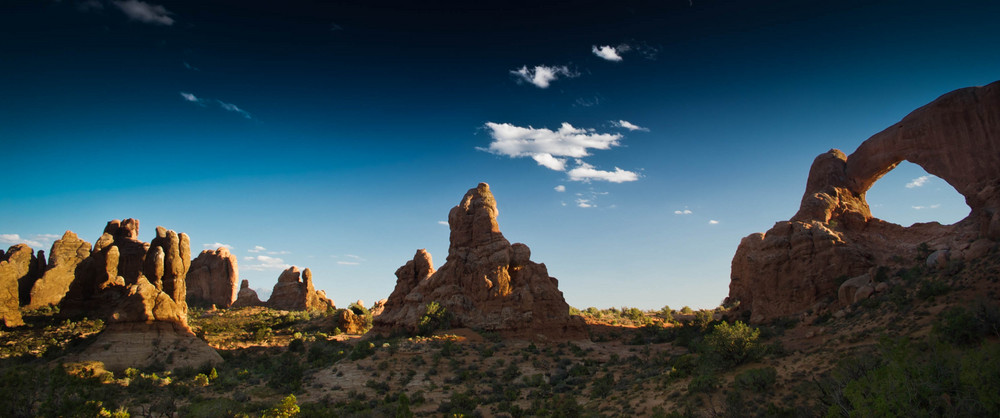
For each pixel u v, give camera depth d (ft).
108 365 208.33
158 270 287.07
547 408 159.84
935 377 82.48
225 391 187.32
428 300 301.63
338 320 353.31
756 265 244.63
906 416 76.89
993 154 187.42
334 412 154.61
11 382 144.36
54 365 202.08
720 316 292.61
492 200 329.72
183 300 292.40
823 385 120.06
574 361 227.40
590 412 148.77
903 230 225.15
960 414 75.82
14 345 246.27
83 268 319.88
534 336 269.23
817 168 260.83
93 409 135.33
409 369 212.23
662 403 141.38
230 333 326.44
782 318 217.77
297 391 190.70
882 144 230.68
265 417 132.98
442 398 180.55
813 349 153.48
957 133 199.41
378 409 163.94
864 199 245.65
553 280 326.24
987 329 114.32
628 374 189.06
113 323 225.15
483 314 282.97
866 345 139.85
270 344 297.53
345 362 225.15
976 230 181.27
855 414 82.84
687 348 225.56
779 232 241.96
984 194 183.52
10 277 293.43
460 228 319.88
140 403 163.43
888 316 157.69
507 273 294.66
